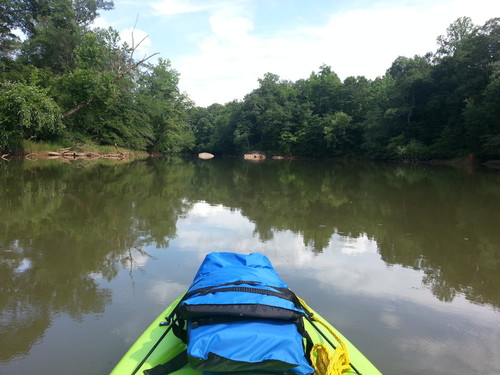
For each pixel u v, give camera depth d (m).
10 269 4.98
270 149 57.75
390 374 2.89
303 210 9.54
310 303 4.08
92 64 29.28
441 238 6.86
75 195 10.74
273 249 6.09
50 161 23.25
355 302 4.14
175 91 46.69
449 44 38.12
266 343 2.11
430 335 3.47
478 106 31.36
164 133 42.59
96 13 40.50
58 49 32.62
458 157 33.69
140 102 38.50
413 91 38.06
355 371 2.50
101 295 4.22
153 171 20.58
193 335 2.20
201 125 77.00
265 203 10.58
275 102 58.81
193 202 10.51
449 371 2.95
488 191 13.21
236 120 64.44
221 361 2.06
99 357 3.05
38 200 9.75
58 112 24.56
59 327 3.51
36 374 2.83
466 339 3.42
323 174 21.42
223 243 6.38
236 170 24.62
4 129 22.30
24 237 6.45
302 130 52.72
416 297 4.30
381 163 36.16
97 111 30.70
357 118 47.91
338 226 7.75
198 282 2.84
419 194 12.45
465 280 4.84
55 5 33.62
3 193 10.64
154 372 2.38
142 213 8.67
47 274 4.84
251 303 2.31
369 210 9.53
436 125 37.50
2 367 2.91
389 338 3.40
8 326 3.52
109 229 7.11
